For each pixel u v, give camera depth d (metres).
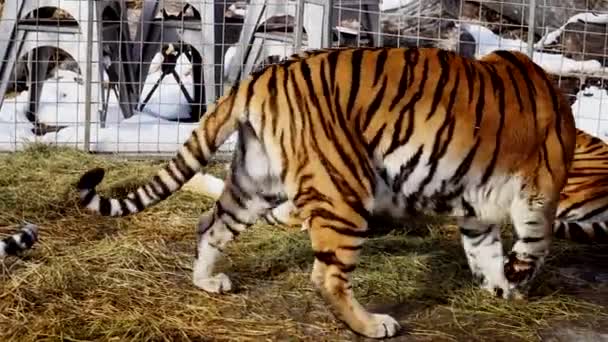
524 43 10.74
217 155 7.95
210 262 5.14
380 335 4.67
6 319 4.70
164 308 4.91
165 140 8.32
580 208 6.42
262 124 4.65
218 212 5.04
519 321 4.97
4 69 8.39
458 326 4.88
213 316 4.86
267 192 4.91
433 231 6.32
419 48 4.83
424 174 4.69
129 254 5.59
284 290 5.23
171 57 10.39
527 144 4.83
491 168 4.77
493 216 4.92
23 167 7.29
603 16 10.65
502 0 10.85
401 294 5.21
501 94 4.78
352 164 4.54
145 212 6.45
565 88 10.16
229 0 9.91
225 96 4.77
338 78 4.62
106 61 9.48
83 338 4.55
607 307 5.24
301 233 6.07
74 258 5.46
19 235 4.48
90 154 7.84
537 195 4.92
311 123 4.55
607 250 6.26
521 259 5.08
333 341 4.64
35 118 8.66
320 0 7.89
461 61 4.81
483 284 5.31
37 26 8.34
